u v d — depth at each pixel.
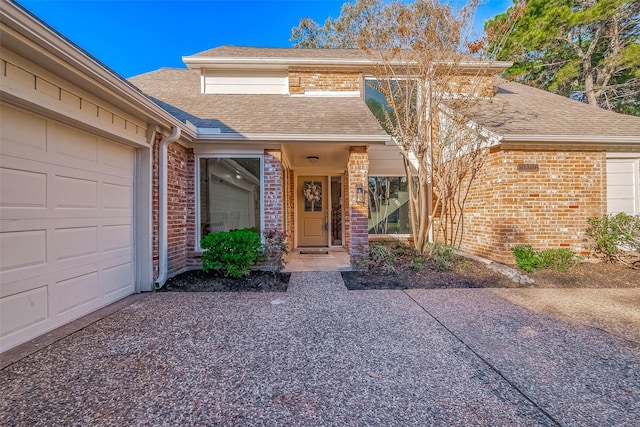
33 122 3.35
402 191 9.50
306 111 8.02
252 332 3.55
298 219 10.59
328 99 9.17
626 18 14.01
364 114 7.94
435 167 8.03
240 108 8.13
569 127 7.14
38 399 2.31
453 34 7.02
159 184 5.52
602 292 5.11
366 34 7.92
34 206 3.36
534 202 6.91
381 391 2.43
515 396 2.36
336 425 2.06
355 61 9.35
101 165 4.41
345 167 10.17
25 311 3.25
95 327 3.67
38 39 2.76
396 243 8.81
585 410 2.19
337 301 4.71
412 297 4.89
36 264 3.38
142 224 5.23
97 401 2.29
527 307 4.39
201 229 6.88
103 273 4.45
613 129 7.12
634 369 2.73
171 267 5.98
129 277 5.06
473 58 8.59
